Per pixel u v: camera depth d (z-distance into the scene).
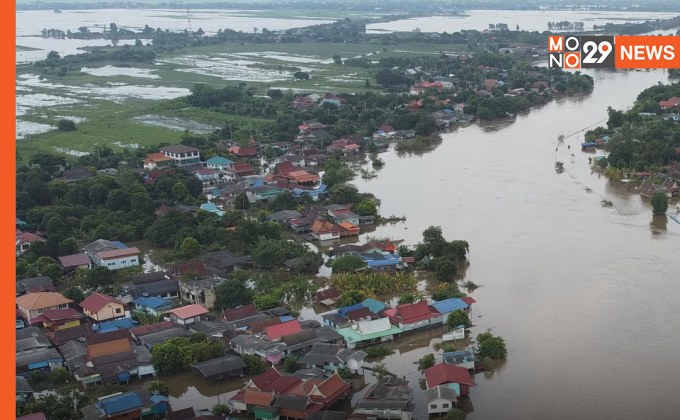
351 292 101.06
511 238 123.62
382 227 134.00
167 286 105.69
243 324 93.38
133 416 73.50
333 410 74.88
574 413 72.12
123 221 136.62
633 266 108.94
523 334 89.19
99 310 96.62
